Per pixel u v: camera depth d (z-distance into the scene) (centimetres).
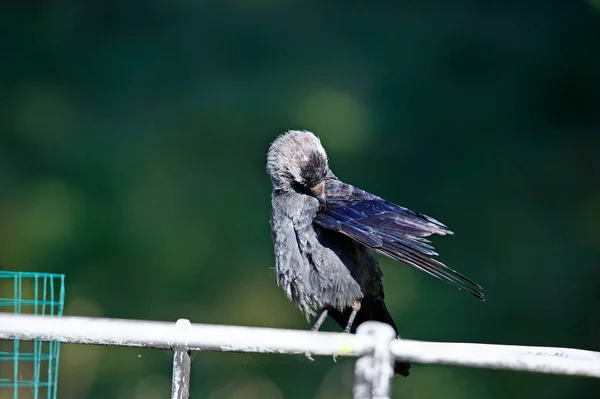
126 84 1658
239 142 1627
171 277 1585
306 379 1602
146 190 1600
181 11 1688
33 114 1620
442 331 1567
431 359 378
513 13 1738
